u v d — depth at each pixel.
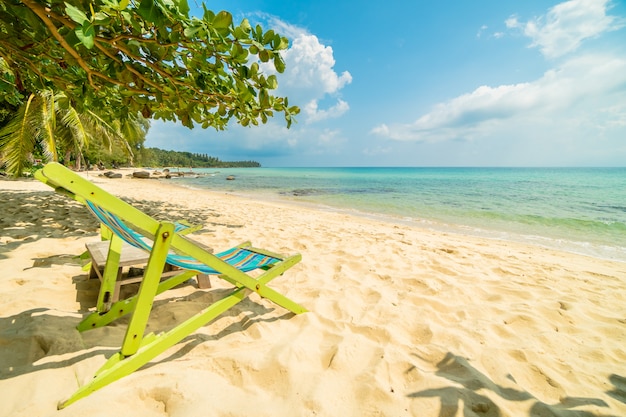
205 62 2.28
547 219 9.60
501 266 3.90
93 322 1.84
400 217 9.88
